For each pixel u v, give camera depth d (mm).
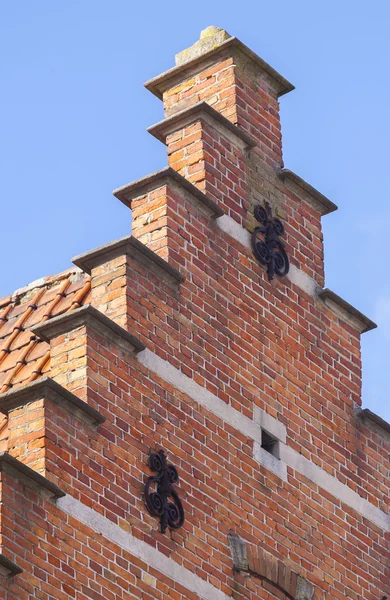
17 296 44938
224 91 43875
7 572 33000
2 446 37656
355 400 43406
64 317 37250
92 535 35281
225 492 38844
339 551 41062
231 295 41125
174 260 39938
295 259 43406
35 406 35438
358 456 42750
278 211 43531
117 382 37344
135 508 36531
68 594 34219
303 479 41000
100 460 36156
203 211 41250
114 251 38875
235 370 40406
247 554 38688
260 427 40438
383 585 41875
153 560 36469
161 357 38625
